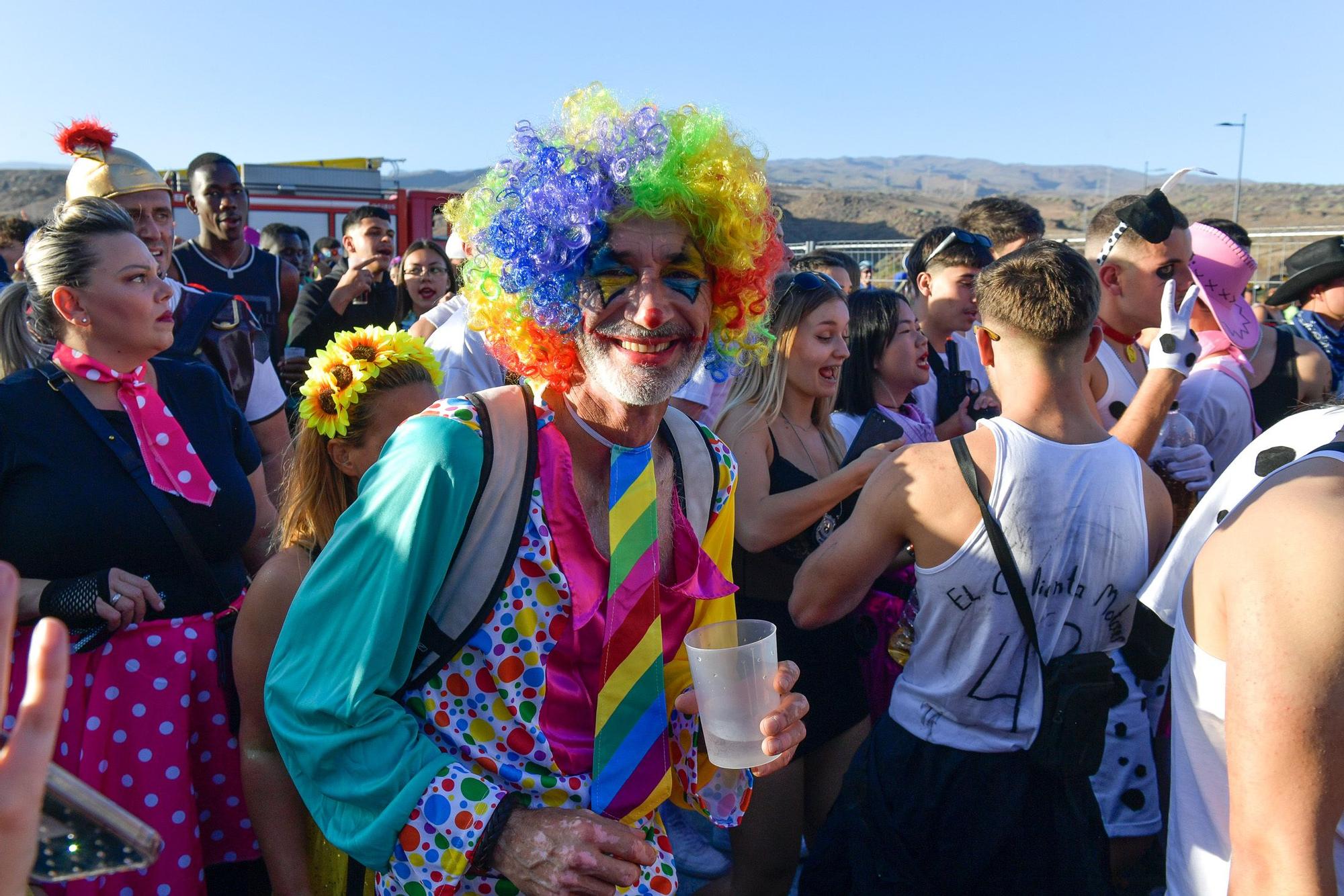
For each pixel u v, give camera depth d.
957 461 2.14
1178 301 3.51
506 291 1.71
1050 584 2.08
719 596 1.83
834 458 3.41
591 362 1.69
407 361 2.35
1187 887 1.54
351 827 1.56
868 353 3.75
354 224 6.66
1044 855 2.08
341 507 2.34
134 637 2.38
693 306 1.71
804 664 3.00
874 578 2.34
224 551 2.66
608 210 1.65
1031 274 2.16
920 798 2.15
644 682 1.71
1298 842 1.20
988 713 2.12
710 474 1.89
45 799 0.94
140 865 1.00
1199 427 3.62
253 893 2.57
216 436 2.74
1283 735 1.21
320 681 1.57
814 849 2.38
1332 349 5.13
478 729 1.63
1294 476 1.36
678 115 1.78
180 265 5.56
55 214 2.60
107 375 2.49
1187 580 1.54
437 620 1.62
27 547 2.36
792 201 105.19
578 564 1.66
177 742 2.39
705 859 3.57
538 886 1.48
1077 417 2.20
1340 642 1.20
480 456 1.59
